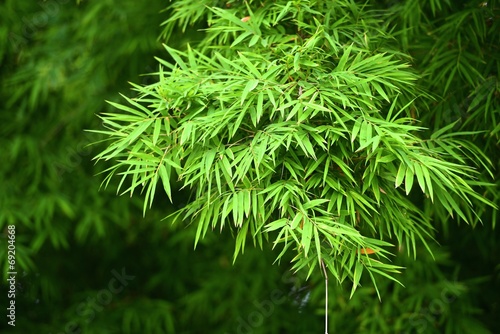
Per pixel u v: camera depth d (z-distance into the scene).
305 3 2.34
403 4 2.86
